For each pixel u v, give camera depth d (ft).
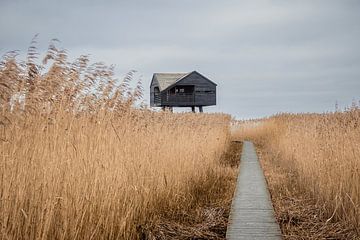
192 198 42.96
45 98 30.35
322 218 38.78
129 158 36.45
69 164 28.14
